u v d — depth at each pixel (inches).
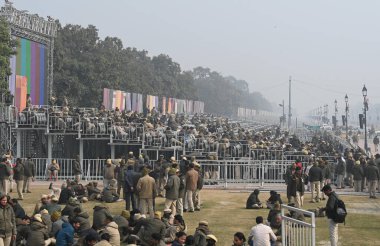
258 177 2896.2
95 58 6259.8
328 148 3472.0
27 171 2511.1
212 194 2541.8
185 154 3125.0
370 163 2428.6
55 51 5674.2
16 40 3454.7
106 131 3299.7
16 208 1520.7
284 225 1291.8
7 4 3494.1
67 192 2058.3
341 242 1579.7
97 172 3201.3
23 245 1392.7
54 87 5654.5
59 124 3284.9
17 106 3565.5
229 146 3139.8
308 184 2659.9
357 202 2324.1
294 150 3216.0
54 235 1421.0
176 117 4485.7
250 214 2017.7
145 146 3245.6
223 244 1568.7
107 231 1336.1
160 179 2351.1
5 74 3324.3
